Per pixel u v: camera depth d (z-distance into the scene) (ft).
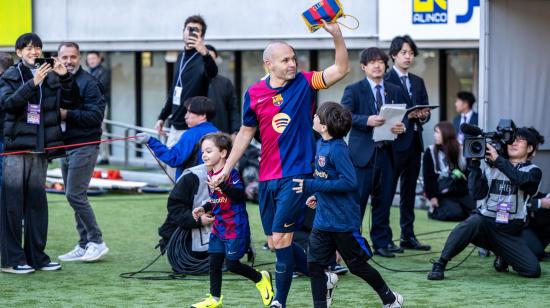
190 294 36.68
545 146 45.68
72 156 42.52
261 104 32.27
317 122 31.58
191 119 41.37
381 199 44.91
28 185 40.96
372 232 45.44
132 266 42.73
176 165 40.81
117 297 36.17
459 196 55.88
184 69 47.26
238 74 79.82
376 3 66.28
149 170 80.12
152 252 46.39
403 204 46.83
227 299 35.65
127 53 85.97
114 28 79.30
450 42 62.95
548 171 46.03
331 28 31.83
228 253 33.47
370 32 66.64
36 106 40.29
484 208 39.55
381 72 44.55
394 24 64.49
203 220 39.86
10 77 39.93
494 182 39.58
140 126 85.66
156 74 84.79
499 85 44.47
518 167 39.29
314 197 32.78
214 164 34.24
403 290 37.04
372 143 43.80
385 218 45.16
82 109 42.52
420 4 63.46
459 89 67.72
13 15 81.76
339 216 31.48
